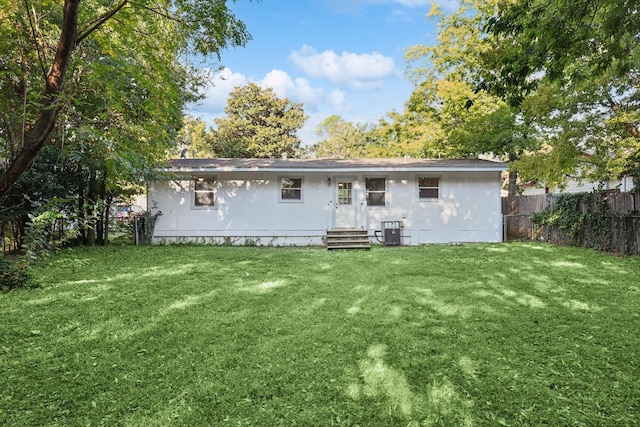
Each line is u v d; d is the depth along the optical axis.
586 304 4.64
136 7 4.18
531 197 12.38
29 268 5.59
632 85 8.52
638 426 2.19
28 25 4.05
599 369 2.89
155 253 9.05
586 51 4.02
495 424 2.22
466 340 3.46
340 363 3.00
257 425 2.21
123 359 3.08
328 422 2.24
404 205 11.80
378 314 4.24
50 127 3.00
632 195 8.55
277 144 29.88
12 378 2.75
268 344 3.38
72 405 2.41
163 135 7.38
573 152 9.72
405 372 2.84
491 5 13.66
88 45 5.44
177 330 3.74
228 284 5.73
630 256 8.32
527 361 3.03
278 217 11.81
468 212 11.79
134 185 11.59
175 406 2.41
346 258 8.32
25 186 7.82
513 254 8.76
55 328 3.78
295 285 5.66
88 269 6.91
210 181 11.78
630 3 3.03
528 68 4.46
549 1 3.79
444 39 16.12
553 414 2.31
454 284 5.72
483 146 14.94
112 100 5.95
